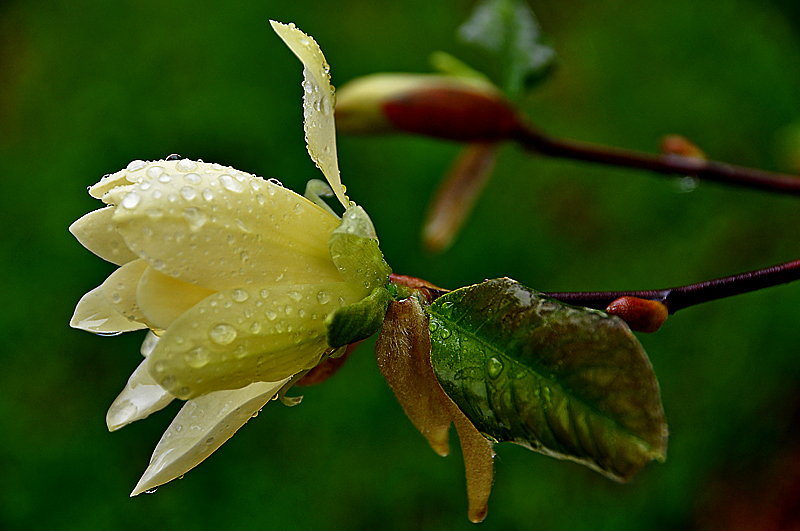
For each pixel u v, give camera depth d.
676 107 1.05
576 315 0.41
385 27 1.17
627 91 1.09
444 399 0.43
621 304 0.43
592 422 0.40
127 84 1.15
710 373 0.88
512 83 0.62
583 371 0.40
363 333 0.42
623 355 0.40
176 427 0.43
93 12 1.23
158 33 1.18
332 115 0.42
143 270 0.42
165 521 0.88
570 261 0.98
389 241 1.00
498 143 0.58
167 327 0.42
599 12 1.16
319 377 0.45
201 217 0.42
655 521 0.84
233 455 0.90
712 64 1.07
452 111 0.56
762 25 1.08
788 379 0.86
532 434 0.41
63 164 1.10
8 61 1.22
